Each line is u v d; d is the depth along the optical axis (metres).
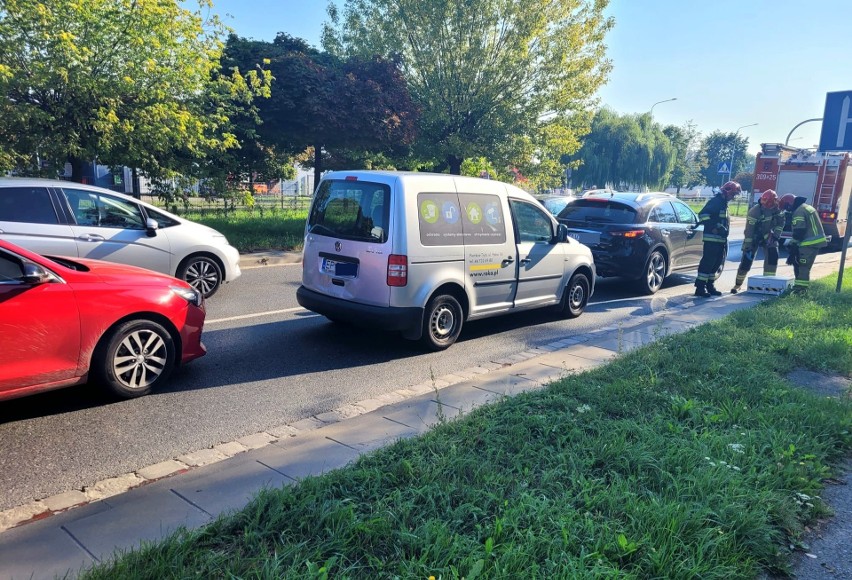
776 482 3.56
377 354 6.74
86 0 11.42
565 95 19.12
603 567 2.70
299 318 8.25
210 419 4.76
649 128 56.72
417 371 6.18
